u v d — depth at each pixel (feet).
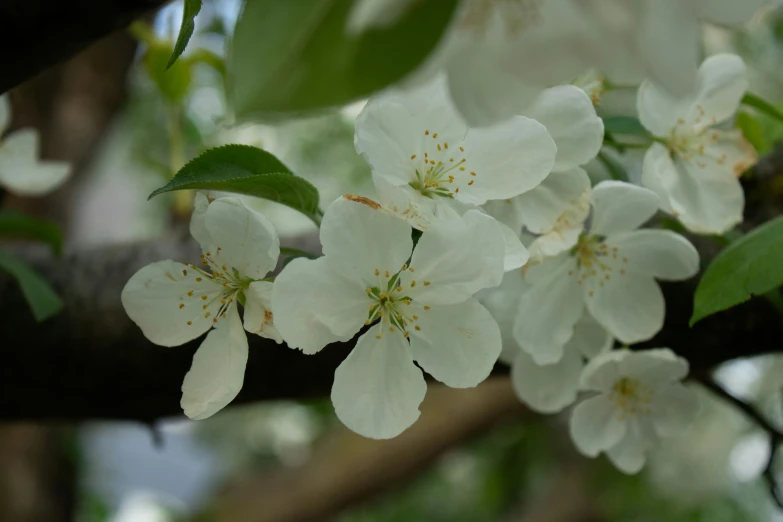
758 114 1.32
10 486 2.25
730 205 1.05
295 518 2.76
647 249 1.03
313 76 0.67
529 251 0.96
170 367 1.17
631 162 1.18
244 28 0.69
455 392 2.73
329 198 2.65
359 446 2.82
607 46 0.70
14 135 1.31
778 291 1.11
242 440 4.55
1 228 1.24
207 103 1.97
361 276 0.91
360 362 0.92
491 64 0.70
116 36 2.39
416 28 0.67
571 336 1.03
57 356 1.18
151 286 0.95
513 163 0.93
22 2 0.81
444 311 0.92
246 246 0.94
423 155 0.93
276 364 1.15
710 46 1.88
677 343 1.14
